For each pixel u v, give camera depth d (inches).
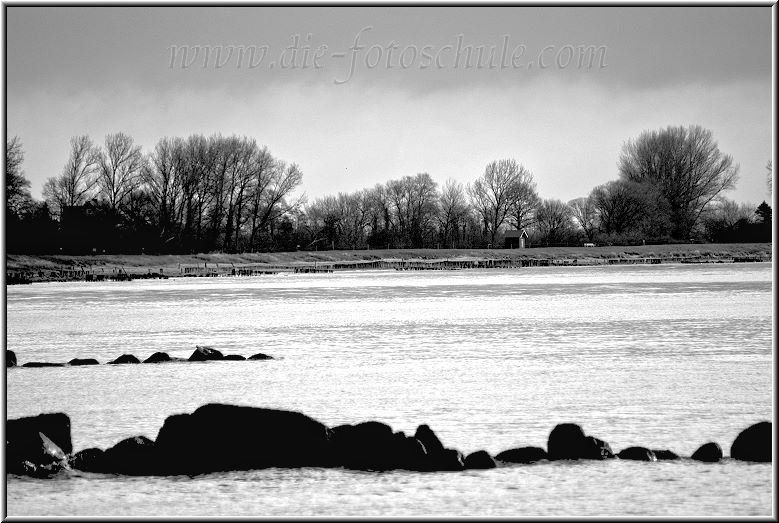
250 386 2583.7
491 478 1640.0
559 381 2559.1
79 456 1727.4
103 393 2516.0
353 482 1633.9
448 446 1879.9
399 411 2206.0
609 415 2116.1
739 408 2169.0
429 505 1521.9
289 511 1512.1
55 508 1531.7
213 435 1733.5
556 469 1676.9
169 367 2967.5
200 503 1549.0
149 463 1716.3
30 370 2942.9
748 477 1622.8
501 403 2271.2
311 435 1739.7
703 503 1507.1
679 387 2439.7
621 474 1647.4
